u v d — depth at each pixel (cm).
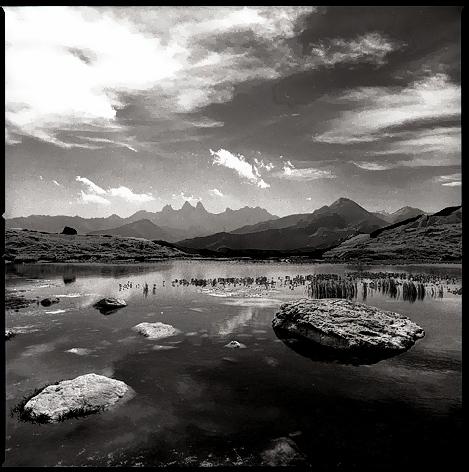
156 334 2183
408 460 953
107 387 1357
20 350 1894
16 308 3031
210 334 2227
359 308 2292
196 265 9162
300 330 2077
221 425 1143
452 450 1000
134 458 969
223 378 1525
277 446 1025
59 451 998
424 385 1455
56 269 7306
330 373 1586
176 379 1511
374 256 11338
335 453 994
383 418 1186
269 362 1723
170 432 1096
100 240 12875
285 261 11356
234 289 4319
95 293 3953
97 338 2123
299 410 1240
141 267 8156
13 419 1173
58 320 2595
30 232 12081
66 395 1275
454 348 1941
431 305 3150
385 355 1823
